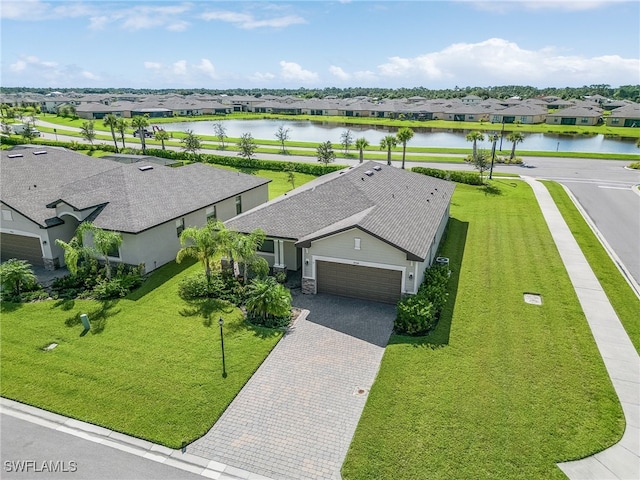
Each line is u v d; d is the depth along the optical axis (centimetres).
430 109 13012
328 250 2075
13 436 1282
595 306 1997
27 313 1978
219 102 16312
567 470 1135
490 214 3484
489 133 9769
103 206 2552
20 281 2153
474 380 1480
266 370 1567
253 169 5741
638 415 1327
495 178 4888
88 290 2194
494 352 1642
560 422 1292
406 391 1429
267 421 1329
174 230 2625
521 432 1255
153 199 2677
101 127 10369
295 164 5534
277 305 1853
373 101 16700
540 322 1858
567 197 3969
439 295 1950
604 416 1317
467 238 2934
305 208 2447
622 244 2798
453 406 1359
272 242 2372
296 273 2423
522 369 1539
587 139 8938
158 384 1488
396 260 1962
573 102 14350
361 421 1307
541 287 2188
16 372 1562
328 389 1466
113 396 1434
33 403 1409
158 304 2056
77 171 3275
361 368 1577
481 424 1284
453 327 1820
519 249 2709
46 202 2652
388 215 2266
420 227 2267
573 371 1530
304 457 1199
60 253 2558
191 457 1205
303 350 1686
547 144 8250
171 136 8606
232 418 1341
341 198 2481
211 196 3000
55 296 2147
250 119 13875
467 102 15162
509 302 2034
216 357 1636
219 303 2058
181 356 1644
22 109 14075
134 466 1177
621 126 10681
